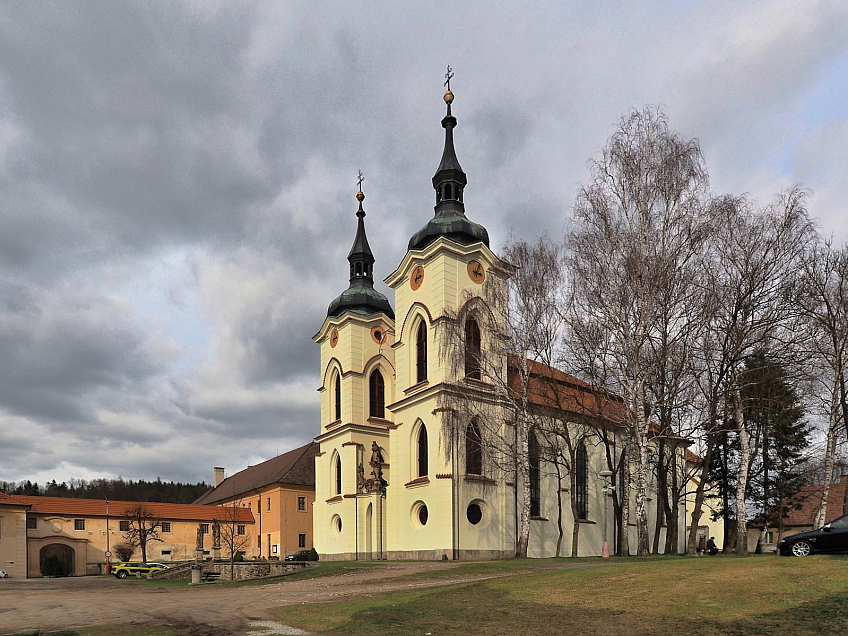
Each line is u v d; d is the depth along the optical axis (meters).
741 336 37.34
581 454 55.12
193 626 20.02
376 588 28.64
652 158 37.19
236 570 43.53
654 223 36.50
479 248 51.97
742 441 39.75
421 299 52.06
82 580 55.84
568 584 21.95
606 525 52.44
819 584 18.36
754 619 15.53
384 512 54.94
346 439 59.16
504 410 48.41
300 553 60.25
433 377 49.41
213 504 107.62
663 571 22.56
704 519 77.88
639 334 35.81
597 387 39.59
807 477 52.34
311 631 18.25
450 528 45.09
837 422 39.62
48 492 151.25
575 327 38.59
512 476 49.06
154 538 86.06
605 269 37.28
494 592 22.06
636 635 14.96
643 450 36.03
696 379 37.97
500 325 44.47
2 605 28.59
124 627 20.19
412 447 50.78
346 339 61.50
